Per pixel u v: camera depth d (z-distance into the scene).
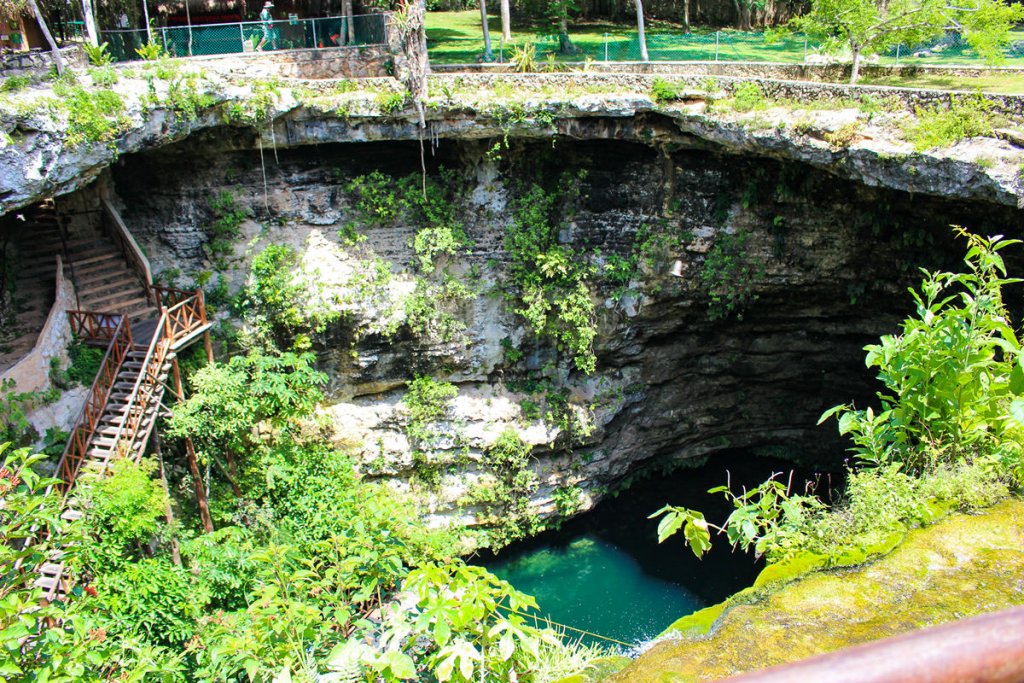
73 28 25.36
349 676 8.67
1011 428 8.42
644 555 25.61
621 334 25.59
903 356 9.16
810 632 5.92
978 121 17.69
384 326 24.38
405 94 21.97
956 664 1.52
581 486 26.80
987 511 7.17
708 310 25.19
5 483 11.64
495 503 25.86
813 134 19.75
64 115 16.92
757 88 20.73
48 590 14.98
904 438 9.07
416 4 21.36
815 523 7.21
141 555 17.56
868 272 23.36
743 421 28.45
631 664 5.83
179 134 20.39
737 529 7.42
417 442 25.42
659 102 21.38
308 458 23.08
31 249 21.44
